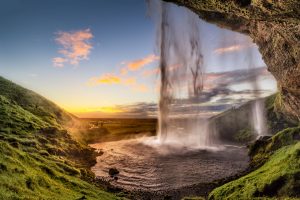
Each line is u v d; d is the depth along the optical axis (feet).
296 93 159.84
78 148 233.35
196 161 234.58
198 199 118.21
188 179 172.65
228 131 438.40
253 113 437.99
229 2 67.62
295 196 88.07
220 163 218.59
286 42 121.19
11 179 82.89
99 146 337.31
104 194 118.21
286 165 105.29
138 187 155.12
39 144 180.65
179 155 271.69
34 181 92.73
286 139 175.11
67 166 153.58
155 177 180.45
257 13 67.62
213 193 115.14
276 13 64.03
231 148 318.65
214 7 73.87
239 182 114.52
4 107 231.50
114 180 170.71
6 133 176.14
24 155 118.42
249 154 216.33
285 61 138.51
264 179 102.89
